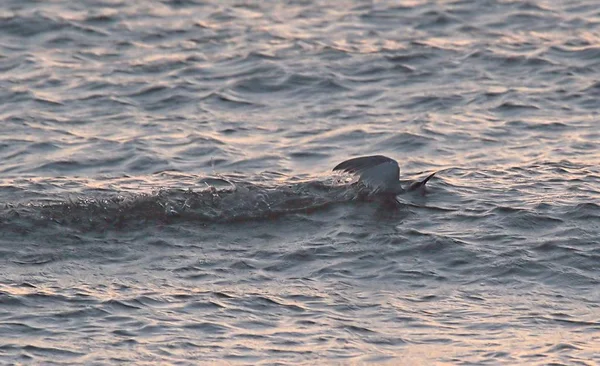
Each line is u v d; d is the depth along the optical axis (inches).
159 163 2706.7
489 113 3034.0
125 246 2217.0
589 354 1759.4
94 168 2677.2
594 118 2987.2
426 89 3211.1
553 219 2303.2
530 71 3336.6
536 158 2706.7
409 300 1969.7
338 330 1845.5
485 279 2055.9
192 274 2079.2
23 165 2687.0
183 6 3905.0
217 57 3454.7
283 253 2174.0
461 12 3821.4
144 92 3191.4
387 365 1728.6
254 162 2716.5
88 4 3895.2
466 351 1775.3
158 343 1787.6
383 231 2265.0
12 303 1921.8
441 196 2453.2
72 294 1969.7
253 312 1909.4
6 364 1710.1
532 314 1913.1
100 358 1737.2
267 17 3799.2
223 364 1726.1
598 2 3919.8
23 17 3735.2
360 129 2928.2
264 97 3174.2
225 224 2320.4
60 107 3078.2
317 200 2429.9
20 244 2213.3
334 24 3732.8
